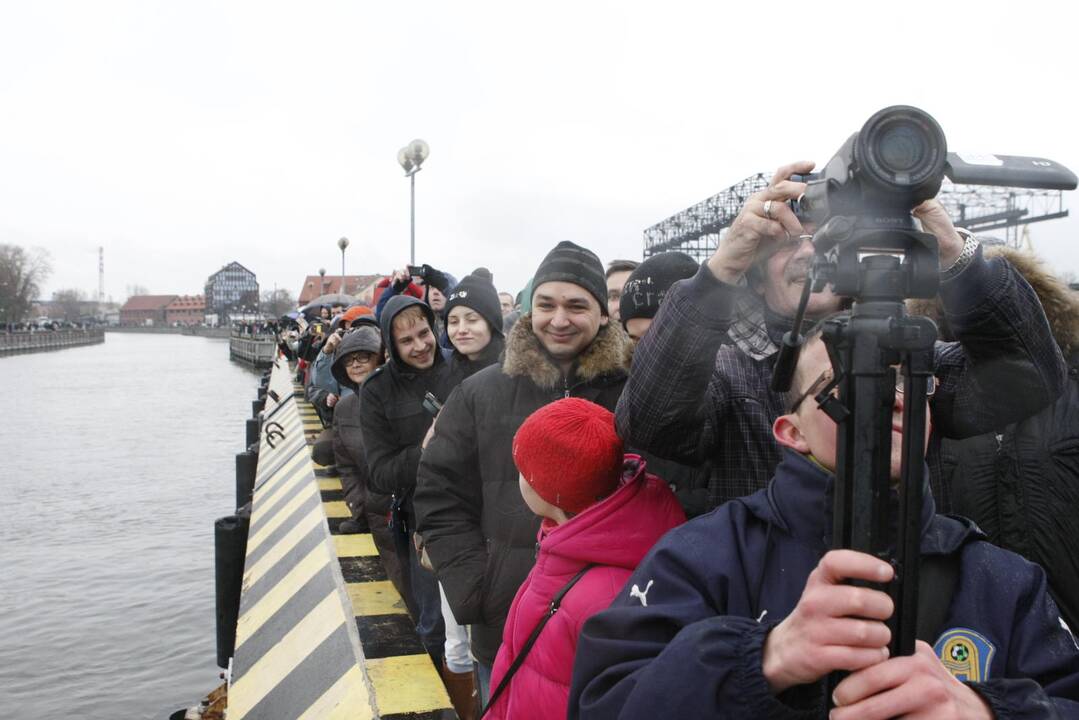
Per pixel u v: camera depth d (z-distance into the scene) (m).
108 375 53.00
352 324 6.39
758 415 2.05
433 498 2.99
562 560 1.97
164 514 16.58
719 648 1.17
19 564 13.24
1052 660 1.31
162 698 9.02
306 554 5.16
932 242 1.06
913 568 1.06
